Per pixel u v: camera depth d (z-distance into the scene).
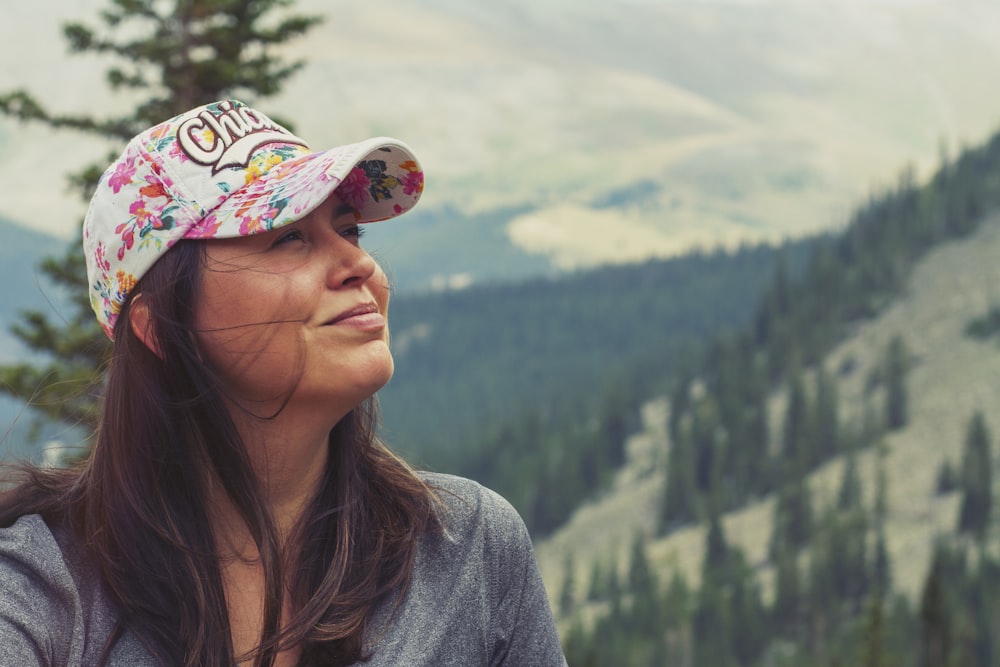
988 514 165.62
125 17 19.23
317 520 1.58
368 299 1.57
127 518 1.49
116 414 1.54
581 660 74.25
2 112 18.53
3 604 1.37
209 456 1.53
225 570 1.55
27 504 1.56
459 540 1.66
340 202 1.63
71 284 17.41
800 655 132.88
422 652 1.54
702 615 147.88
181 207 1.50
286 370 1.50
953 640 104.94
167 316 1.50
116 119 19.33
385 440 1.79
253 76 19.00
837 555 149.62
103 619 1.47
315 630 1.49
